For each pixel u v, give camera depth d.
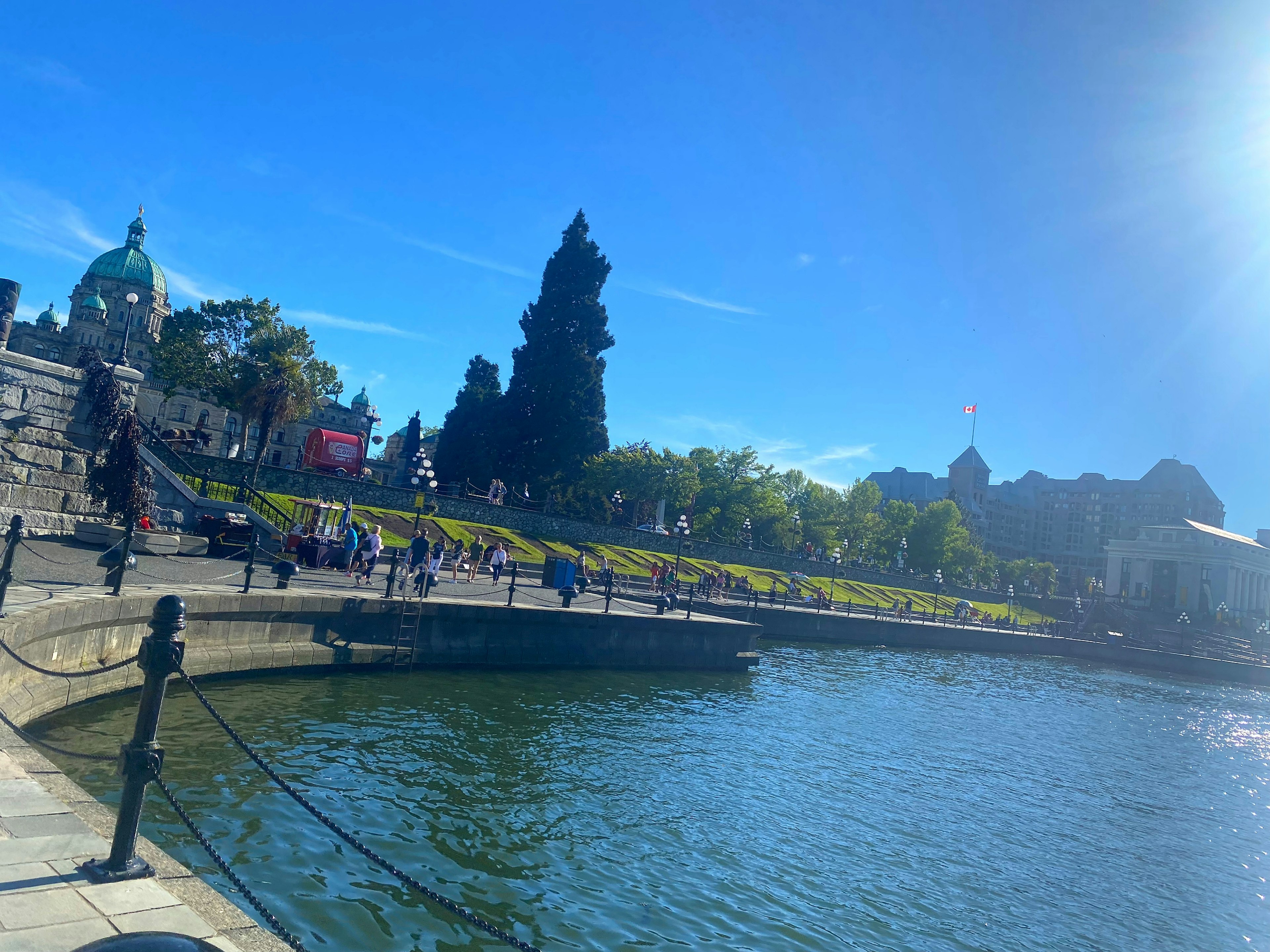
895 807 17.05
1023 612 98.88
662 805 14.59
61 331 94.75
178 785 11.45
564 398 68.69
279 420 40.22
